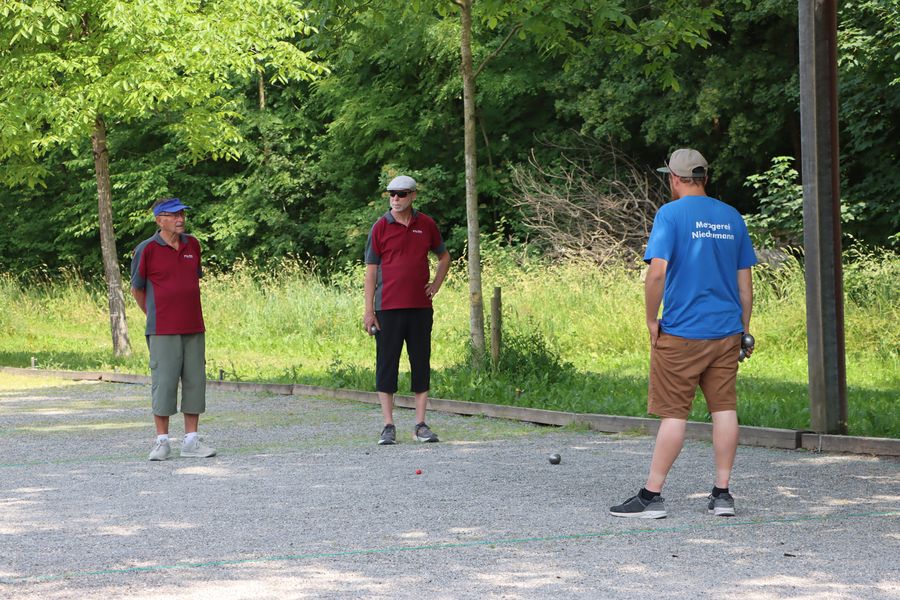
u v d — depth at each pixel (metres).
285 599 6.52
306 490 10.26
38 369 24.45
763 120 35.66
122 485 10.71
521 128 44.22
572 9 17.06
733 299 8.95
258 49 26.47
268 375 22.69
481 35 41.62
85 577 7.10
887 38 28.66
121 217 50.97
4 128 24.72
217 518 8.98
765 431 12.72
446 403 16.62
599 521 8.68
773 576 6.93
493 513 9.04
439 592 6.62
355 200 48.41
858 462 11.48
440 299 31.16
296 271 38.66
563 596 6.51
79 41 25.98
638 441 13.32
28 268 53.38
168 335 12.59
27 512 9.37
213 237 51.00
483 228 43.25
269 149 49.66
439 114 43.38
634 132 40.12
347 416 16.34
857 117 32.16
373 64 46.06
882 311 22.84
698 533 8.20
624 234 35.75
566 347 25.12
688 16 18.17
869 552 7.54
